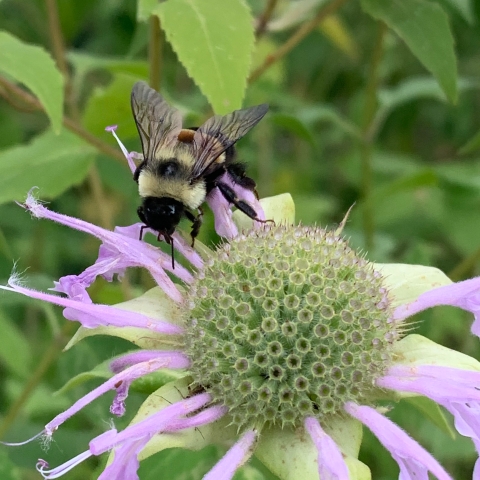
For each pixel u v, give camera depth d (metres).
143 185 0.10
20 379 0.15
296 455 0.09
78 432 0.12
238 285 0.10
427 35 0.12
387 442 0.09
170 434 0.09
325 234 0.10
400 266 0.11
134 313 0.10
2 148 0.17
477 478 0.09
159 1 0.12
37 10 0.17
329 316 0.10
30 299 0.13
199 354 0.10
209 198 0.11
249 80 0.13
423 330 0.13
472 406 0.09
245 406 0.10
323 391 0.09
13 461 0.12
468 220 0.17
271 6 0.13
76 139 0.13
